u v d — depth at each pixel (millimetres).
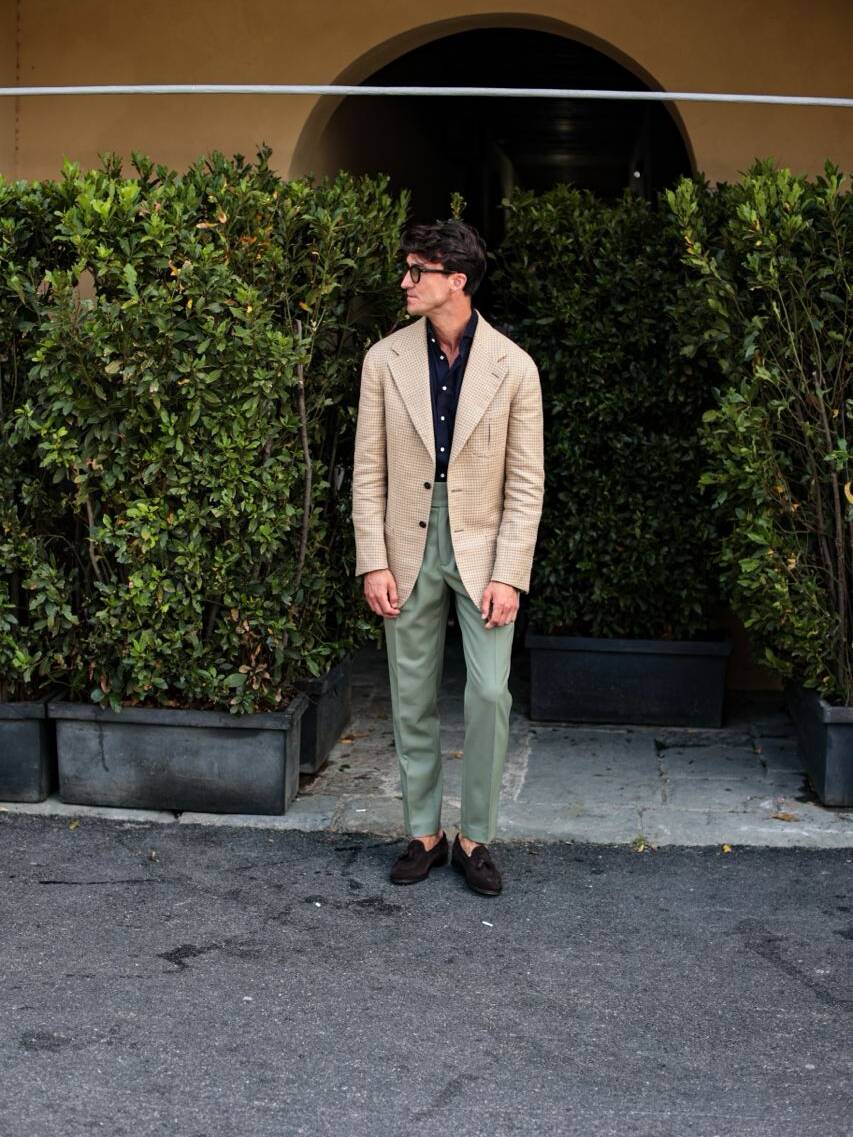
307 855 4090
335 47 5684
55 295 3920
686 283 4656
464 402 3592
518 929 3607
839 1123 2734
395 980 3312
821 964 3422
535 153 13367
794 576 4398
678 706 5383
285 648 4379
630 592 5309
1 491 4250
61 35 5777
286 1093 2812
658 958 3449
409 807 3910
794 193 4168
